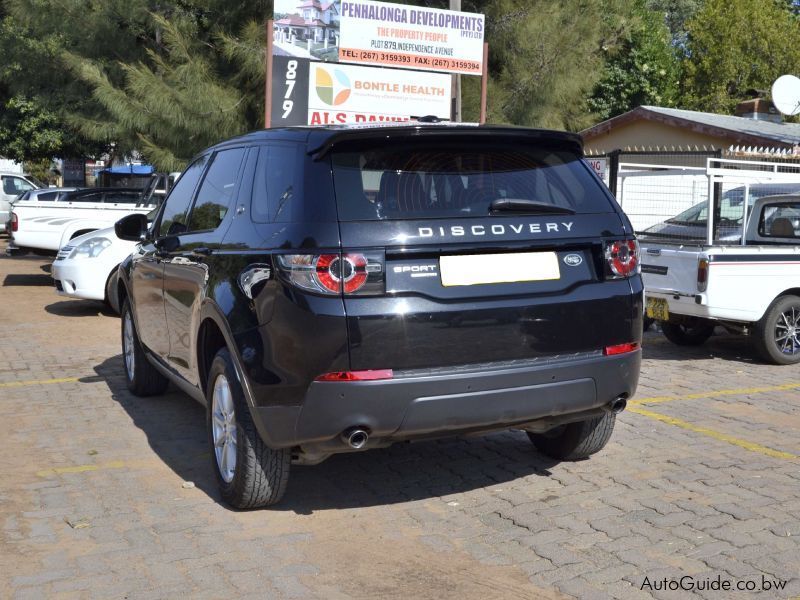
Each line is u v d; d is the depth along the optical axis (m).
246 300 4.36
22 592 3.76
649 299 9.03
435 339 4.12
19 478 5.28
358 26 13.48
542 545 4.23
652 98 30.91
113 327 11.36
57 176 41.50
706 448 5.85
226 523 4.55
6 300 13.86
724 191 9.66
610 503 4.79
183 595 3.73
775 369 8.71
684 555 4.11
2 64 20.41
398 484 5.14
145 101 15.34
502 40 16.75
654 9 44.94
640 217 11.35
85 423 6.56
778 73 33.00
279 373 4.14
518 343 4.28
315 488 5.08
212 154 5.77
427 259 4.18
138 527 4.50
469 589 3.79
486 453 5.73
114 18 17.78
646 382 8.02
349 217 4.12
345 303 4.03
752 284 8.59
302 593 3.76
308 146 4.36
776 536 4.32
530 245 4.36
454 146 4.47
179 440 6.11
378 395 4.04
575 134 4.68
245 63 14.93
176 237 5.75
